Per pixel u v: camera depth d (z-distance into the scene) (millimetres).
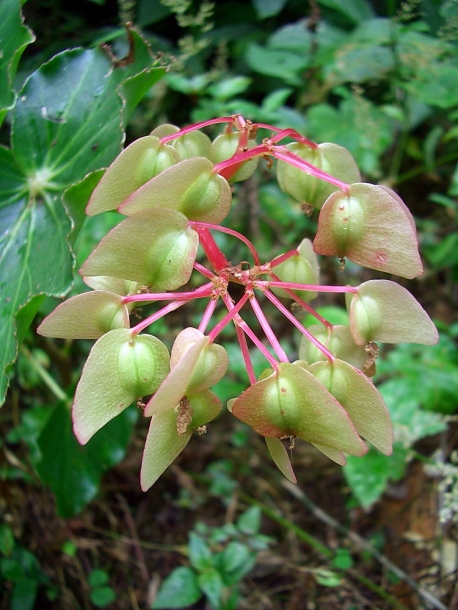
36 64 288
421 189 384
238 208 317
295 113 326
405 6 279
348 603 266
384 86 345
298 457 319
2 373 157
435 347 300
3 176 177
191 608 267
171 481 308
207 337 119
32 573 259
